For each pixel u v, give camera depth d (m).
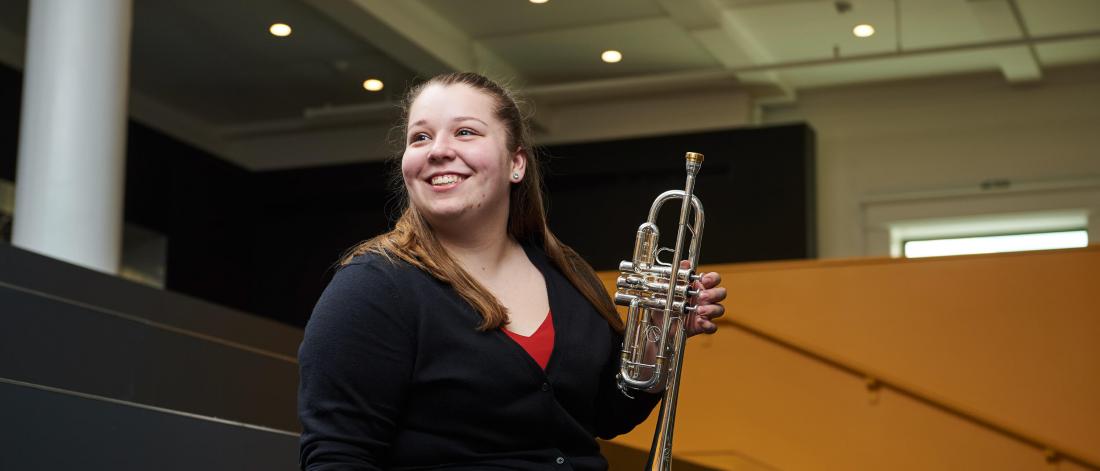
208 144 10.45
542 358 1.75
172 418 2.85
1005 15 7.71
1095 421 6.23
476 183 1.79
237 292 10.05
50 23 5.70
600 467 1.78
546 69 9.09
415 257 1.74
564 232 9.42
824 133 9.42
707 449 6.72
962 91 9.12
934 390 6.50
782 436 6.63
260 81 9.42
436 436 1.69
